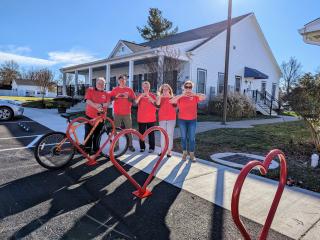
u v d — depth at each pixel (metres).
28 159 5.20
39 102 20.03
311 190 3.87
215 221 2.92
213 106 15.68
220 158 5.59
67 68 24.44
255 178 4.30
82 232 2.68
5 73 67.12
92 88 5.49
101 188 3.82
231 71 18.58
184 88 5.32
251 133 8.61
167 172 4.57
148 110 5.86
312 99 5.93
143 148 6.05
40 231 2.68
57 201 3.37
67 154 4.82
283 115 18.17
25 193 3.61
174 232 2.71
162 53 14.29
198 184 4.00
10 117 11.07
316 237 2.64
